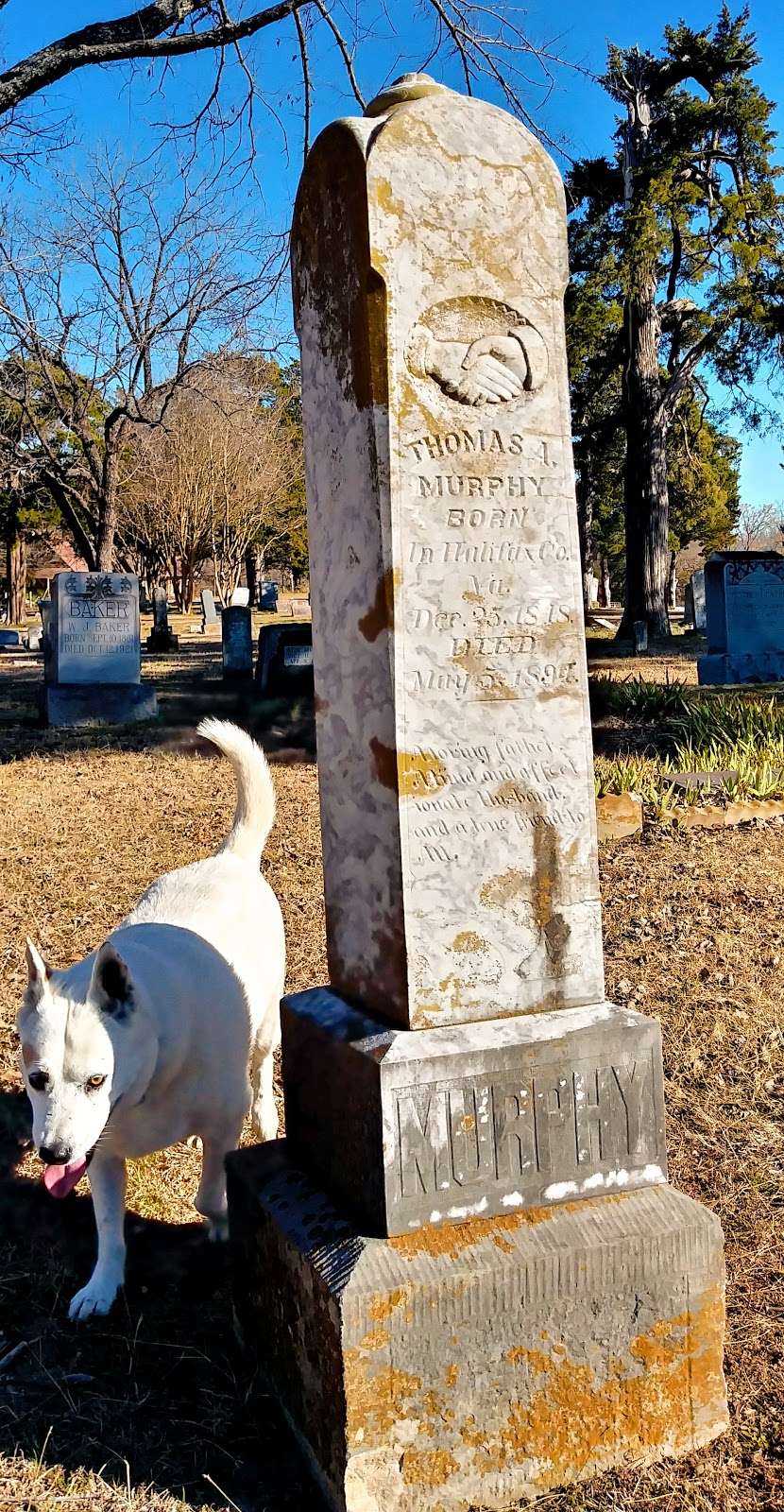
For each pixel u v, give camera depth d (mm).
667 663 24688
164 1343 3383
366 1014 3029
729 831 9078
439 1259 2684
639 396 31688
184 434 48938
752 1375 3111
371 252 2752
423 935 2859
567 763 3018
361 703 2980
